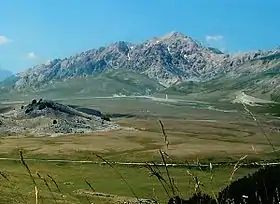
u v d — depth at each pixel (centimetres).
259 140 18900
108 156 13800
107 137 19212
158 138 18850
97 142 17450
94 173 10962
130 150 15150
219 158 13438
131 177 10106
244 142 18175
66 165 12494
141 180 9475
